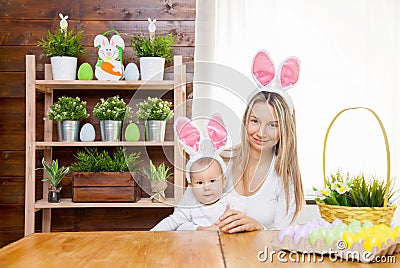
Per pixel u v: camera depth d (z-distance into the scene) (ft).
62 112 9.68
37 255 4.43
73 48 9.75
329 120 10.33
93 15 10.60
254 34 10.29
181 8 10.61
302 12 10.39
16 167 10.58
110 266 4.04
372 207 5.50
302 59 10.37
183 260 4.24
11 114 10.58
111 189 9.53
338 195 5.79
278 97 6.42
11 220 10.56
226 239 5.11
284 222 6.66
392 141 10.14
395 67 10.20
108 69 9.72
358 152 10.27
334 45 10.36
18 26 10.58
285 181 6.61
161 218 10.55
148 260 4.24
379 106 10.24
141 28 10.61
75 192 9.56
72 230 10.54
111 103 9.71
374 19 10.26
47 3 10.59
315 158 10.34
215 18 10.28
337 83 10.35
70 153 10.56
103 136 9.75
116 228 10.54
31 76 9.58
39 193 10.51
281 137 6.43
